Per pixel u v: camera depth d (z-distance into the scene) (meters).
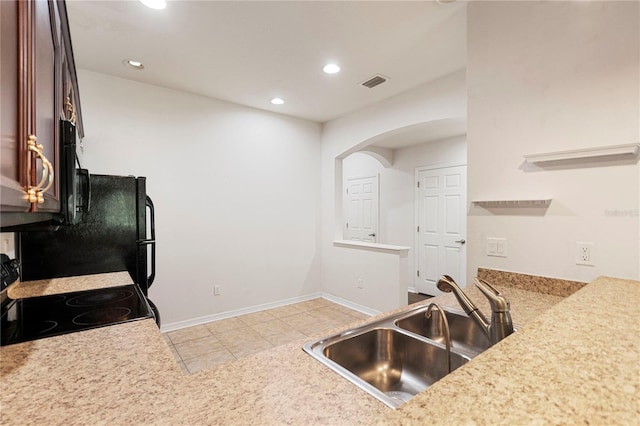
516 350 0.70
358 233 5.93
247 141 3.79
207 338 3.10
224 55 2.54
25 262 1.93
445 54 2.52
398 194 5.29
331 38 2.30
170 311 3.27
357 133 3.93
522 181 1.72
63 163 1.17
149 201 2.41
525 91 1.70
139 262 2.26
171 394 0.75
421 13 2.01
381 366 1.23
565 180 1.58
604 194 1.47
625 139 1.40
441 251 4.73
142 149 3.09
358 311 3.91
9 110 0.60
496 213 1.82
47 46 0.92
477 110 1.89
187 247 3.37
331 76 2.93
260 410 0.67
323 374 0.83
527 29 1.69
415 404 0.50
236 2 1.90
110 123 2.93
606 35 1.45
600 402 0.49
